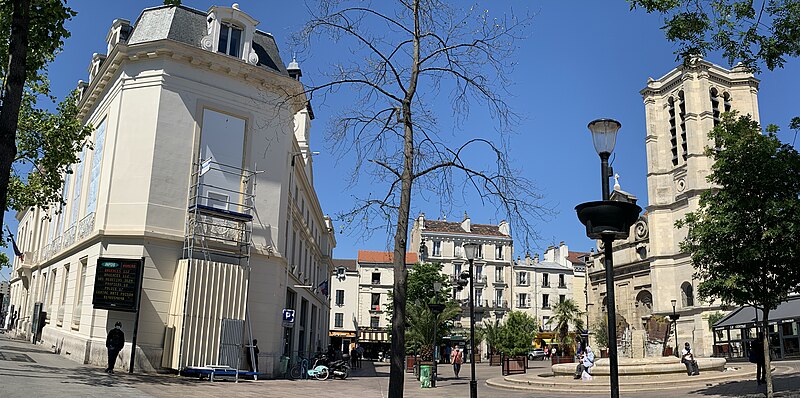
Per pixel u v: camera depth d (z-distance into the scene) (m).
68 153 19.64
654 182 60.19
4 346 23.27
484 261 74.75
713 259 14.10
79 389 12.70
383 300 70.31
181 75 21.14
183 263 19.59
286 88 23.22
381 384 23.33
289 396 15.57
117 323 18.23
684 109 58.91
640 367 22.19
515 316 59.94
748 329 38.53
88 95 23.98
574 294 78.94
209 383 17.70
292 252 29.30
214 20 22.11
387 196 10.60
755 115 58.34
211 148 21.42
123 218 19.91
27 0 7.39
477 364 52.91
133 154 20.38
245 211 21.78
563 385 21.39
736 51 11.28
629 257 62.84
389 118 10.73
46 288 28.16
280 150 23.14
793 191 13.17
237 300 20.23
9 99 7.02
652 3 10.76
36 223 35.34
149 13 22.28
